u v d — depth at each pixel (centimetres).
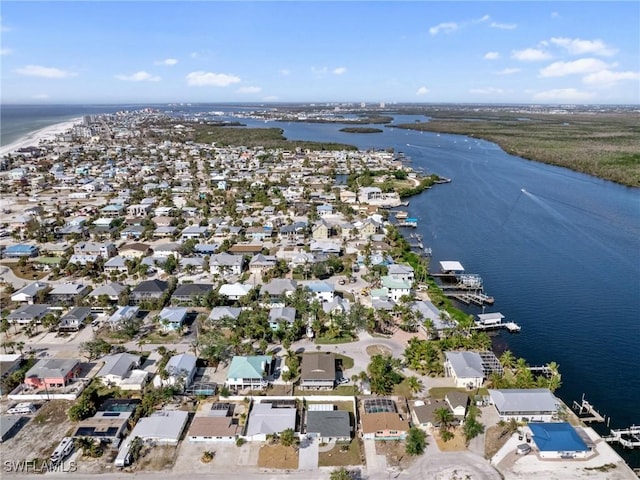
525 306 12925
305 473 6956
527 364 10206
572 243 18075
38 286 13012
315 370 9031
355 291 13275
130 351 10169
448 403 8362
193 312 11969
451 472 6981
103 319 11562
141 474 6906
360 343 10606
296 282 13138
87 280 13975
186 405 8456
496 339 11244
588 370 10019
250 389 8906
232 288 12694
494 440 7631
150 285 12738
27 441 7550
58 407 8400
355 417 8106
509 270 15438
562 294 13650
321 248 16125
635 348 10856
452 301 13288
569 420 8219
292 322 11044
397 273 13812
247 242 17075
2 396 8719
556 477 6912
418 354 9688
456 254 16912
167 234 18350
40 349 10262
